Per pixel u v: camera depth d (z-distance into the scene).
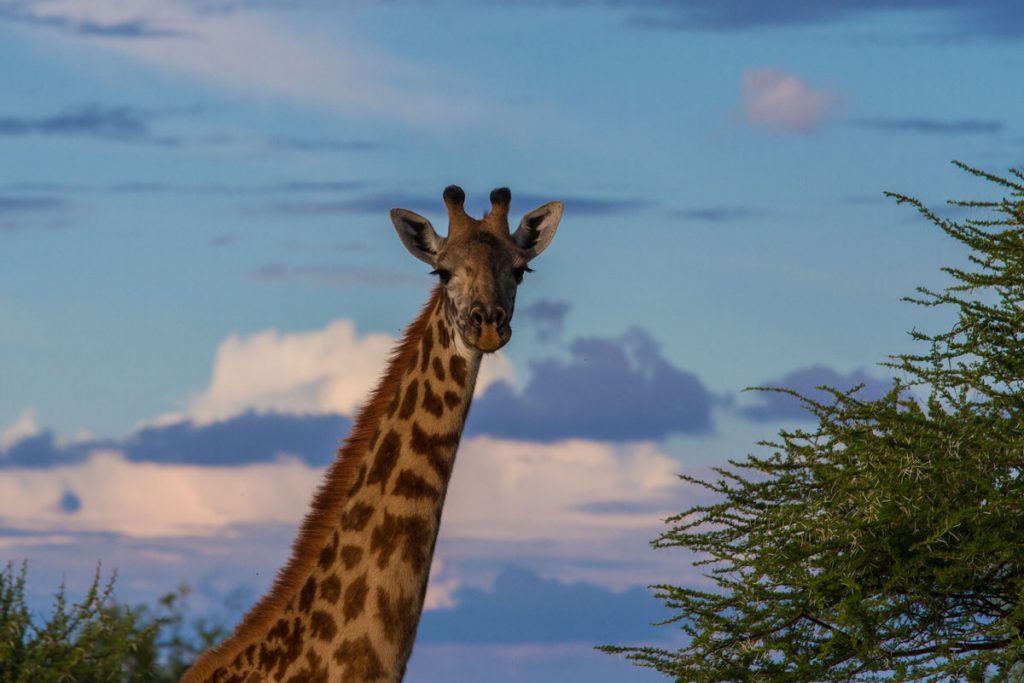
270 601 20.84
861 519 26.30
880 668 26.02
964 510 25.09
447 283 21.03
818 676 26.17
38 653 26.27
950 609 26.59
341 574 20.69
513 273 21.25
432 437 21.08
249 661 20.55
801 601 26.41
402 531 20.83
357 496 21.00
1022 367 26.91
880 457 26.44
